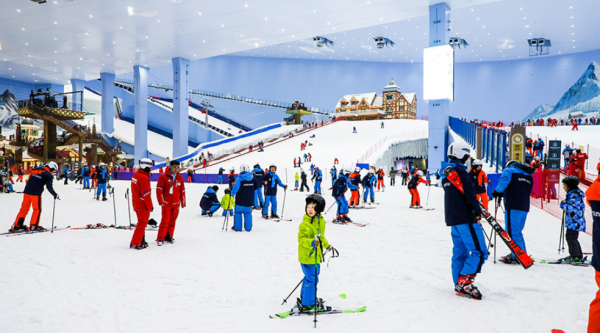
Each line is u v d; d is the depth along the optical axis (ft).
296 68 274.36
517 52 221.66
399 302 13.56
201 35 146.61
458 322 11.58
